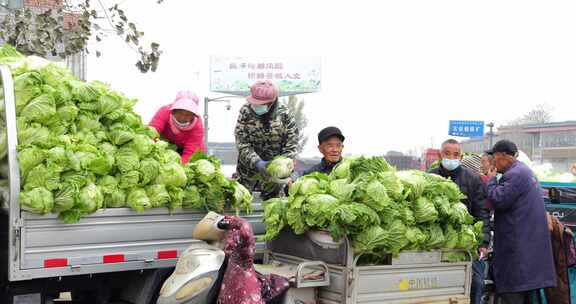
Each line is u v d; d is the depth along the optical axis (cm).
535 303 747
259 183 702
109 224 477
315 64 4716
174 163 523
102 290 500
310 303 514
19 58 527
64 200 443
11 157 438
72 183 450
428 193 548
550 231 742
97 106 503
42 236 442
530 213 689
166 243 513
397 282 531
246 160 674
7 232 439
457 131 3728
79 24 998
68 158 456
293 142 687
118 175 495
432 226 547
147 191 502
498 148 711
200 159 560
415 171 565
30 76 471
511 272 692
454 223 560
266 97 654
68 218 450
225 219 464
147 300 500
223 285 455
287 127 682
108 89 522
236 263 457
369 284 512
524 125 4403
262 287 479
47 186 442
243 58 4644
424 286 551
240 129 680
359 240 499
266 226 584
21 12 989
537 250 688
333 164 679
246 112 675
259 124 672
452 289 575
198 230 477
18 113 463
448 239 557
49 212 444
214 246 479
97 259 467
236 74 4644
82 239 461
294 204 532
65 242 453
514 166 703
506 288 698
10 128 446
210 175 538
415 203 535
